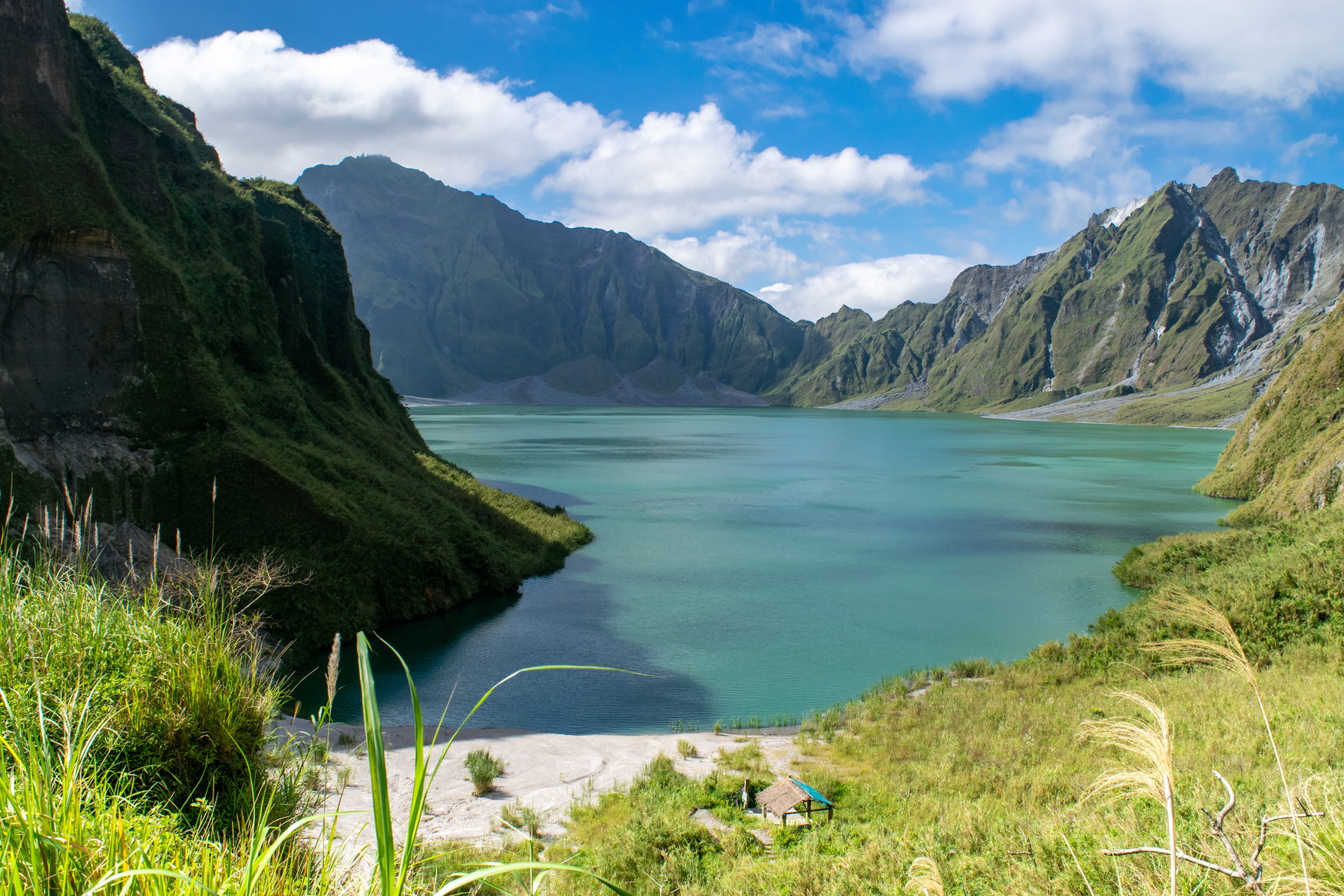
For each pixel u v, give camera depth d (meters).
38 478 36.06
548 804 20.34
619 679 35.09
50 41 43.81
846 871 12.77
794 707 32.03
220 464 41.81
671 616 45.09
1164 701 22.67
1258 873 4.84
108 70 59.12
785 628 42.78
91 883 4.37
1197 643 4.98
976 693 28.41
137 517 39.41
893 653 38.62
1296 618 27.83
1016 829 12.70
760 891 13.01
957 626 43.16
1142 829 10.16
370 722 2.87
